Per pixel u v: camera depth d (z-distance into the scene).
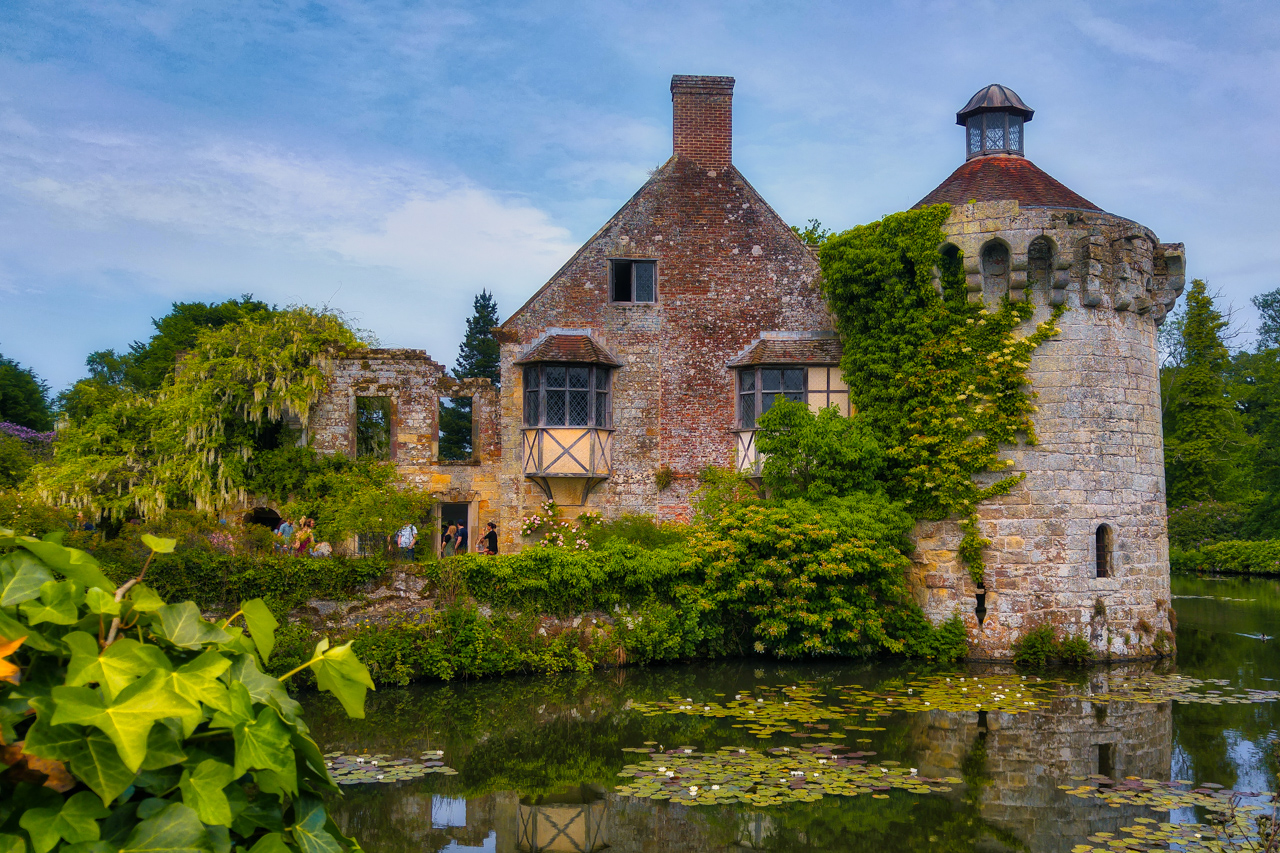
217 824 2.29
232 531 14.88
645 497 19.80
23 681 2.27
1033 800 8.16
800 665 15.74
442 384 21.06
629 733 10.82
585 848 7.20
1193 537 36.78
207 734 2.51
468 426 42.00
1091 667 15.48
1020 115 19.55
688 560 16.03
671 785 8.66
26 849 2.13
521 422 19.91
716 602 15.96
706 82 21.02
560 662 15.02
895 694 12.97
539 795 8.50
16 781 2.20
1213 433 37.50
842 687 13.56
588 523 19.00
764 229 20.61
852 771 9.05
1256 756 9.60
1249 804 7.97
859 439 17.09
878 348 17.56
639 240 20.39
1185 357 39.78
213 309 38.47
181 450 18.61
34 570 2.49
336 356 20.47
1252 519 38.25
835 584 15.93
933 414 16.77
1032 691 13.18
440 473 20.64
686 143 20.95
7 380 35.22
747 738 10.46
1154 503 17.23
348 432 20.44
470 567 14.91
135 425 18.88
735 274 20.42
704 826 7.61
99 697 2.14
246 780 2.77
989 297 16.62
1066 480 16.11
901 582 16.50
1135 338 17.17
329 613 14.29
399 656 14.12
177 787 2.41
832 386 19.53
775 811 7.92
